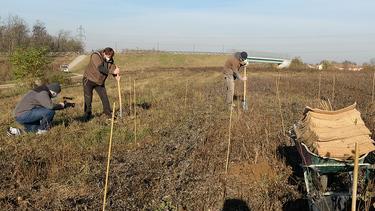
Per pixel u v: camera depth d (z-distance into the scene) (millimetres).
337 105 7715
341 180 3428
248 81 14328
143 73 22078
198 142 4832
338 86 12477
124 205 3129
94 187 3459
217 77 17312
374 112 6586
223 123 5836
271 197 3379
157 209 3098
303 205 3250
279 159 4223
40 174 3748
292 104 7957
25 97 5215
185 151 4480
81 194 3344
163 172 3807
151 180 3641
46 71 15430
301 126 3650
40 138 4914
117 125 5660
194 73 20938
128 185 3482
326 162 3125
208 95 9617
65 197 3277
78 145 4625
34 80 14219
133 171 3814
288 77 16938
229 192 3451
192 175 3764
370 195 2934
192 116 6504
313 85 12789
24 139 4879
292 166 4059
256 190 3504
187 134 5254
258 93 10102
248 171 3900
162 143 4820
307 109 3799
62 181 3582
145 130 5387
